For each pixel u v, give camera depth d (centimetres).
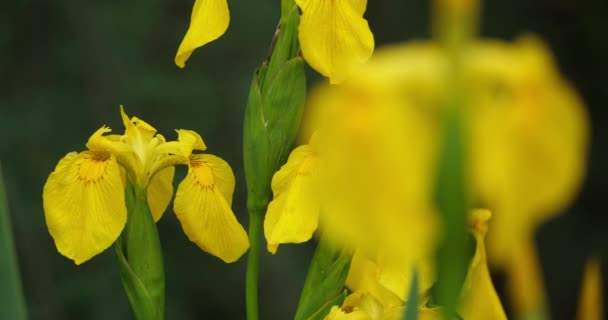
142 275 114
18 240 273
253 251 113
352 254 110
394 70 64
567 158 61
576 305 313
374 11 324
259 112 112
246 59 296
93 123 292
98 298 273
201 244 113
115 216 112
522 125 62
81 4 302
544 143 62
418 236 63
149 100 288
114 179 112
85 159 112
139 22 300
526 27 342
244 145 112
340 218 63
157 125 288
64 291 273
